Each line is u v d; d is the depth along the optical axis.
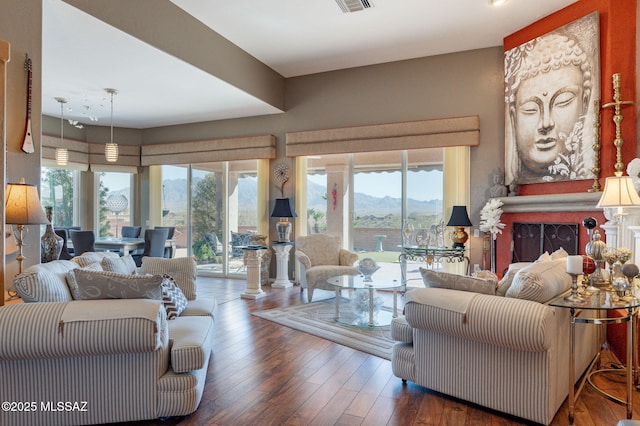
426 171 5.71
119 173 7.78
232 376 2.86
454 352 2.46
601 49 4.01
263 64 5.85
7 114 2.65
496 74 5.21
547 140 4.46
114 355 2.15
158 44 3.98
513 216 4.95
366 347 3.45
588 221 2.90
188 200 7.52
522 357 2.21
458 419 2.28
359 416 2.31
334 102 6.14
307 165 6.46
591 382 2.64
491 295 2.33
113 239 6.73
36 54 2.84
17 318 1.96
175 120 7.16
